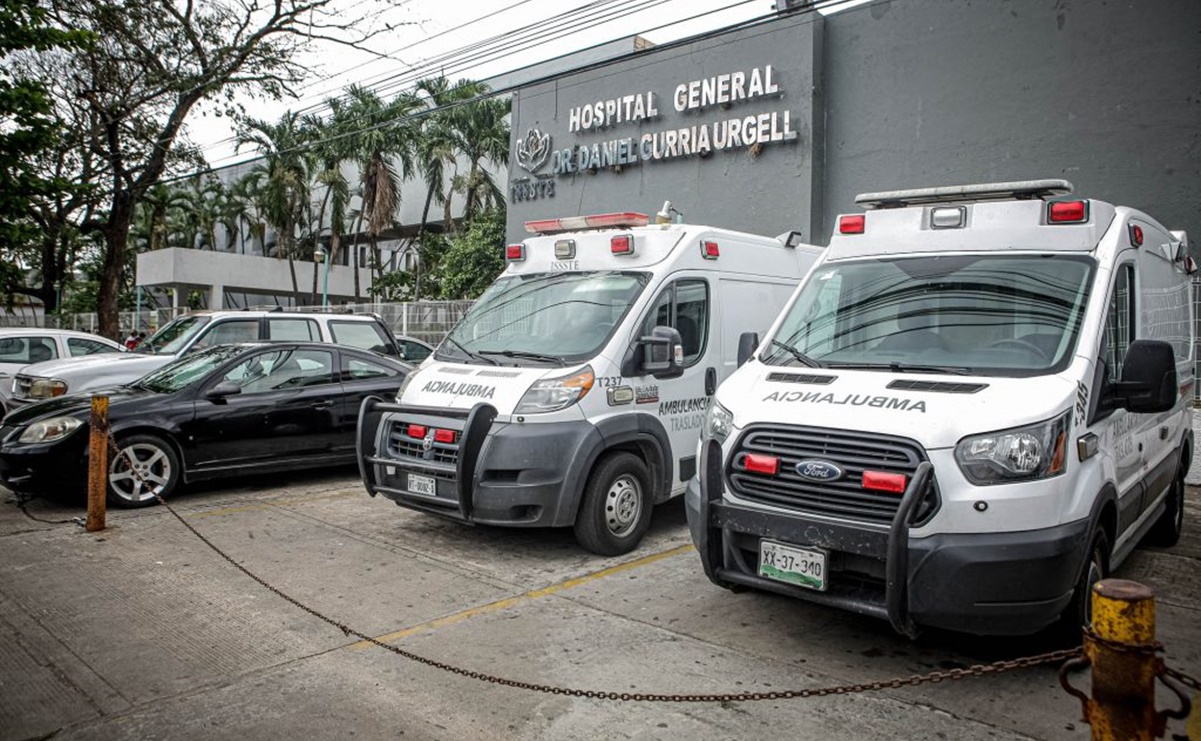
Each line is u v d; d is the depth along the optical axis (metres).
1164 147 10.21
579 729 3.70
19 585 5.62
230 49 19.55
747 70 13.58
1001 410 3.98
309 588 5.58
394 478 6.57
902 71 12.32
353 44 19.95
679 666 4.34
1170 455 6.10
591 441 6.04
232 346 9.03
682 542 6.77
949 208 5.22
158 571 5.93
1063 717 3.78
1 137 12.41
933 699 3.96
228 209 41.00
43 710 3.90
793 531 4.12
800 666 4.35
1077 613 4.11
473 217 29.44
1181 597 5.46
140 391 8.36
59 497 8.23
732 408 4.64
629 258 6.98
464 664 4.38
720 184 13.98
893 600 3.78
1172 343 6.08
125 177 21.02
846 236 5.56
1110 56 10.55
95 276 39.75
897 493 3.91
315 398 8.79
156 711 3.89
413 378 6.93
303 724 3.76
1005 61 11.38
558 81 16.09
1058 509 3.84
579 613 5.11
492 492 5.90
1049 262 4.84
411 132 29.56
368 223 31.44
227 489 8.76
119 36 18.77
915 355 4.69
